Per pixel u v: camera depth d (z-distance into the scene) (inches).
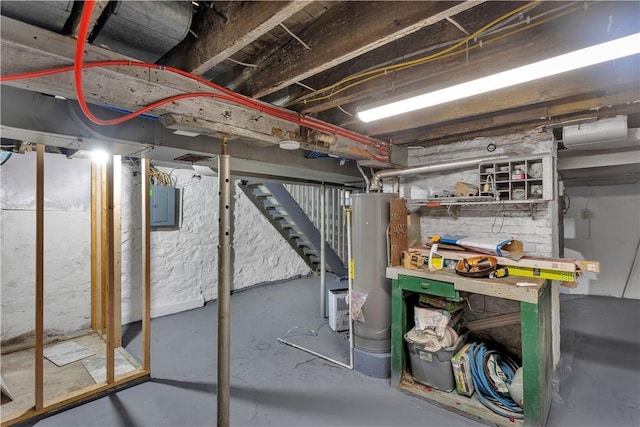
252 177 127.6
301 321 145.1
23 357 107.1
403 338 91.9
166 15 45.8
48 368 100.2
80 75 37.9
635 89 68.3
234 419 77.5
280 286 202.8
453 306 89.5
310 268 235.9
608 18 44.3
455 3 39.7
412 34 58.4
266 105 71.0
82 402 83.6
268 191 185.5
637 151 104.7
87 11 32.6
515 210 97.6
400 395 87.7
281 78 61.3
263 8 42.1
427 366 87.7
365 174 127.1
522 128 94.5
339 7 51.6
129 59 50.0
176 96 55.9
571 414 79.6
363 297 98.4
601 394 88.3
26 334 115.2
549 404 81.4
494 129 96.6
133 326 137.9
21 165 113.4
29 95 55.6
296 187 199.8
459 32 52.7
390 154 111.3
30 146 96.0
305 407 82.4
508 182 90.3
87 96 47.4
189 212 162.7
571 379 96.6
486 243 89.0
